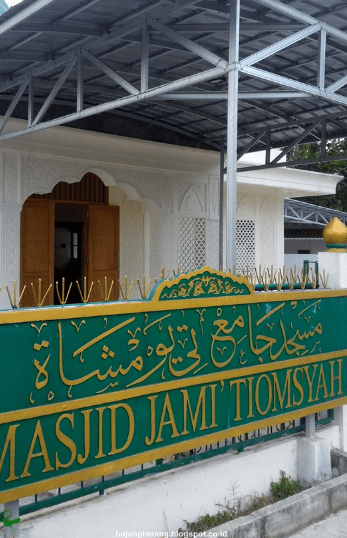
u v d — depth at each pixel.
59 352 2.68
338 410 4.46
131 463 2.97
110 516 2.93
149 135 7.86
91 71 5.79
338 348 4.41
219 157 8.67
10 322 2.49
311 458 4.02
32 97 5.47
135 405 3.01
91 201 8.34
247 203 10.16
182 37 4.11
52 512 2.77
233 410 3.54
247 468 3.68
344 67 5.89
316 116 7.25
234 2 3.72
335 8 4.55
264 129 7.79
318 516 3.67
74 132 6.85
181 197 8.24
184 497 3.29
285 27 4.66
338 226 4.51
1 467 2.47
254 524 3.26
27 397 2.56
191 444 3.28
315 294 4.18
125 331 2.96
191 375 3.29
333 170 19.81
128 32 4.47
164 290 3.13
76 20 4.50
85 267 8.37
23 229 7.45
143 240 9.02
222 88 6.53
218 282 3.44
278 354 3.85
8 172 6.38
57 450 2.67
